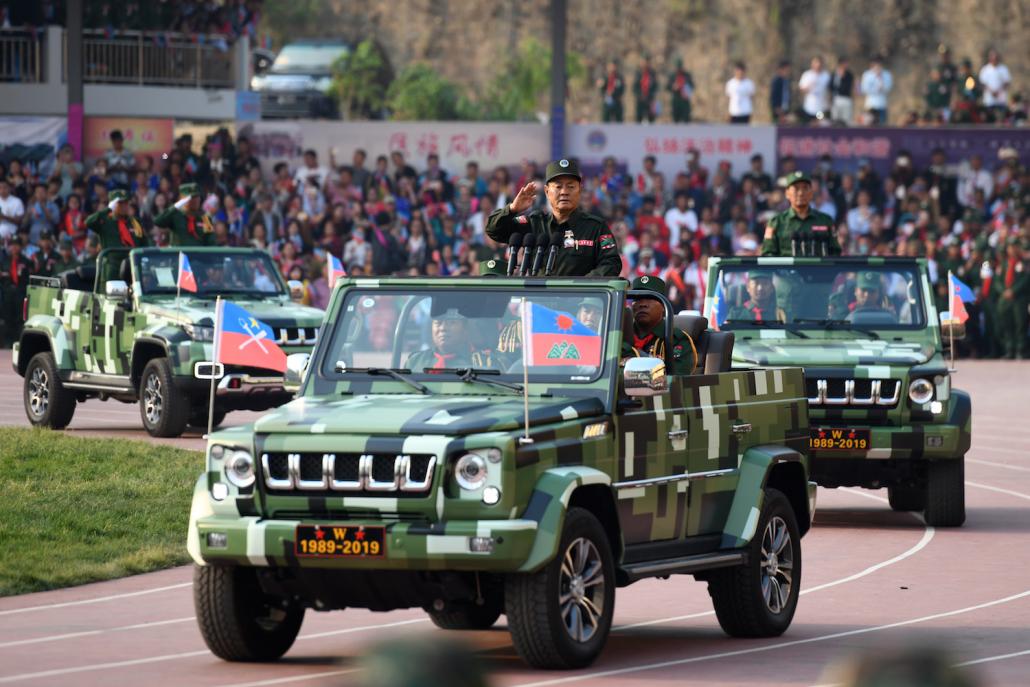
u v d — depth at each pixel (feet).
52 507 137.90
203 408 197.16
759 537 96.43
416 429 81.00
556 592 81.46
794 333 153.28
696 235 336.08
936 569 122.72
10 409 233.35
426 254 336.70
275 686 80.64
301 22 621.72
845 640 95.35
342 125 341.41
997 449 209.87
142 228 214.90
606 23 626.64
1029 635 96.73
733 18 626.23
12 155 335.88
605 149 347.36
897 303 154.10
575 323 89.71
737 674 84.38
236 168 337.93
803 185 163.63
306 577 82.17
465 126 343.87
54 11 350.84
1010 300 346.13
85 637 94.99
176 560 123.24
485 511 80.02
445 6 628.28
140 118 343.46
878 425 143.64
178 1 355.36
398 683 37.55
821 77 418.31
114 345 203.51
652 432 90.68
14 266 323.98
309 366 91.91
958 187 348.79
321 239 333.42
